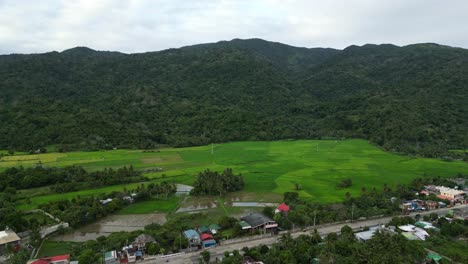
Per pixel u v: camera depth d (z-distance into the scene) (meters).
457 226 97.38
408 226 99.69
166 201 132.62
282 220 102.38
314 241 89.19
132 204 129.38
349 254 82.31
